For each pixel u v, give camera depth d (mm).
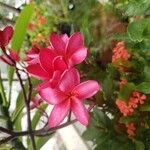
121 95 345
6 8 637
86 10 507
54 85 254
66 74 251
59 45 266
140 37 324
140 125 362
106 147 378
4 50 284
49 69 260
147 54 351
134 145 370
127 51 361
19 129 368
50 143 653
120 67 366
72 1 571
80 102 250
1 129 281
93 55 426
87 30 411
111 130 380
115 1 487
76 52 262
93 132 387
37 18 605
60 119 251
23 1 699
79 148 576
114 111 381
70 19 554
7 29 285
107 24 463
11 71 333
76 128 604
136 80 364
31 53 300
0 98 338
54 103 254
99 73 405
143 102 345
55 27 604
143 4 342
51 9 600
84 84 251
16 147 337
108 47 431
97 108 378
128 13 355
